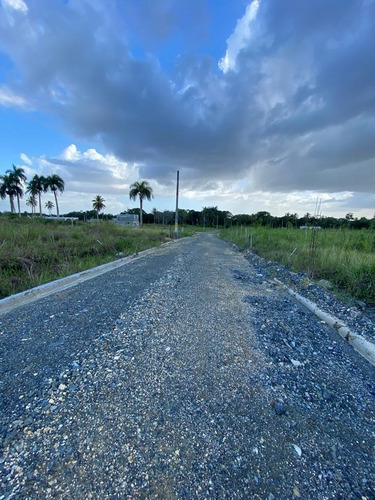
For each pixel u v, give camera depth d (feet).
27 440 5.59
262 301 16.55
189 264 28.43
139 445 5.61
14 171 132.77
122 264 27.96
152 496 4.59
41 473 4.90
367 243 29.19
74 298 15.42
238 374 8.48
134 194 123.65
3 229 31.89
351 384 8.34
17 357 8.86
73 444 5.55
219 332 11.54
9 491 4.55
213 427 6.23
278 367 9.04
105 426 6.08
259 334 11.59
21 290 16.34
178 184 72.59
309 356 9.97
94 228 51.80
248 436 6.03
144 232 66.95
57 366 8.34
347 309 14.46
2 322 11.83
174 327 11.74
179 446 5.65
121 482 4.80
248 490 4.79
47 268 21.47
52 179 145.07
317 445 5.89
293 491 4.82
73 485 4.70
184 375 8.25
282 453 5.63
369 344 10.59
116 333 10.74
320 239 33.81
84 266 24.04
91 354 9.08
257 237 56.49
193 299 15.93
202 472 5.09
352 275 17.83
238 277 23.43
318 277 21.26
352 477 5.16
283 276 23.13
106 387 7.45
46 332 10.80
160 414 6.54
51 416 6.29
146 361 8.89
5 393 7.02
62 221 85.05
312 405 7.22
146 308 13.69
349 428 6.47
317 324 13.25
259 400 7.29
